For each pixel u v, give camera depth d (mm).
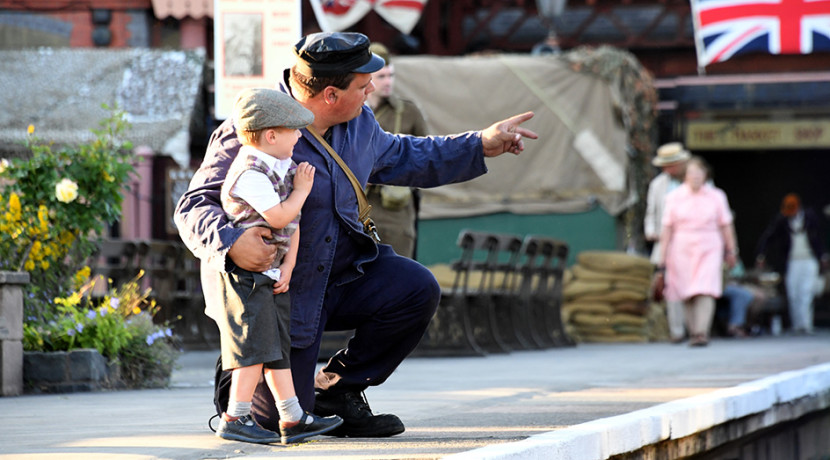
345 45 10625
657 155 39812
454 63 36406
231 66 18250
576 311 34719
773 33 37531
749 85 48875
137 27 42625
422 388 17312
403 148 11547
